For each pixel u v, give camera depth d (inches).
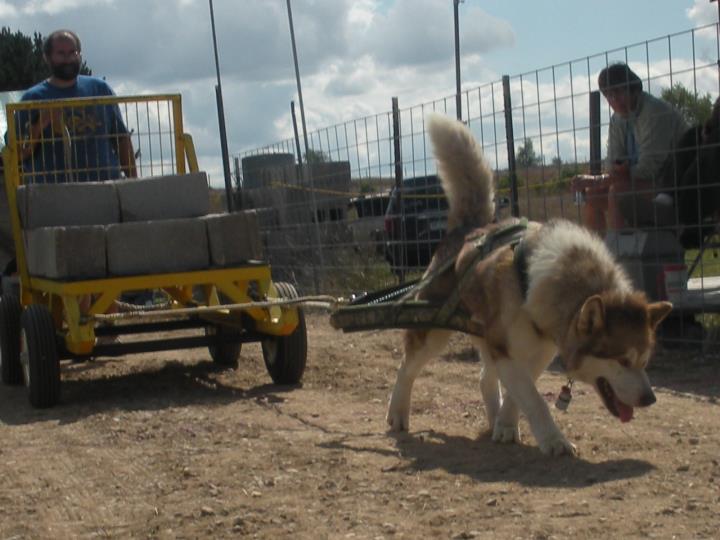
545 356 210.2
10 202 272.2
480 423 227.1
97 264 250.2
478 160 229.6
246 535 177.3
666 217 284.5
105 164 288.7
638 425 220.2
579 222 298.2
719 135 275.1
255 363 293.1
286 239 436.1
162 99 282.2
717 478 190.1
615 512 177.9
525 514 178.5
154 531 180.2
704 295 281.9
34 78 692.7
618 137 296.2
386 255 380.2
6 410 251.3
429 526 176.6
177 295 284.2
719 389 245.4
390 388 258.2
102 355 259.6
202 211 271.3
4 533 183.0
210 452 212.8
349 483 194.1
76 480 202.4
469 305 211.3
